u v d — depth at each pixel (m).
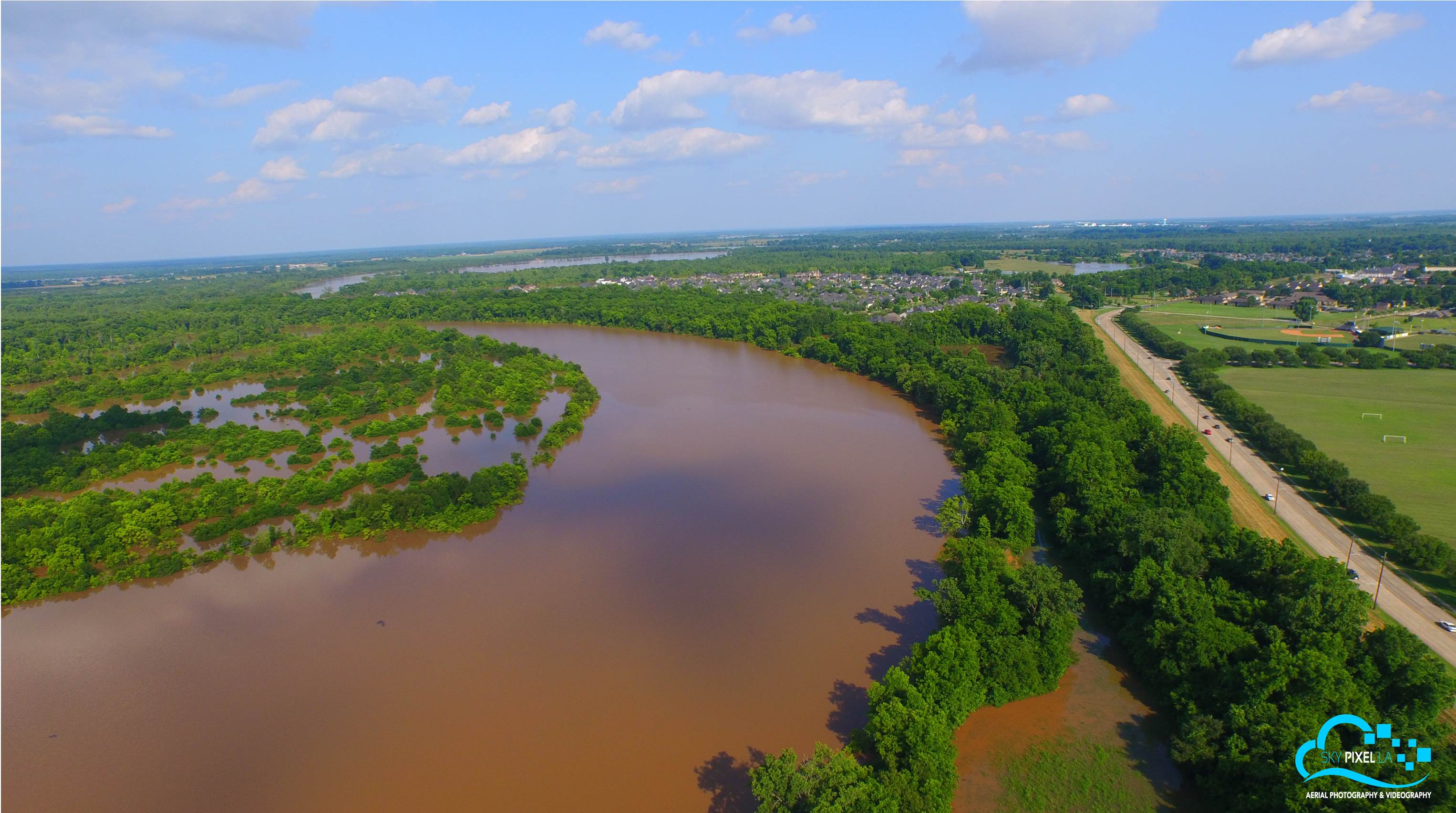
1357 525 122.75
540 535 132.25
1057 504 128.25
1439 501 130.50
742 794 75.31
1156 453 139.62
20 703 91.31
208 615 109.69
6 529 127.12
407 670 95.69
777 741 82.06
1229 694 76.06
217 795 76.94
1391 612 97.44
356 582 117.88
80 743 84.56
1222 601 89.06
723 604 108.94
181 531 134.75
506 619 106.62
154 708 89.81
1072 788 74.69
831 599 109.69
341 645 101.44
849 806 62.44
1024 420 174.75
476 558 124.62
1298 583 87.31
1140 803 72.50
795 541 128.12
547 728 85.06
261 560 126.00
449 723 86.25
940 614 96.44
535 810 74.12
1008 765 77.88
